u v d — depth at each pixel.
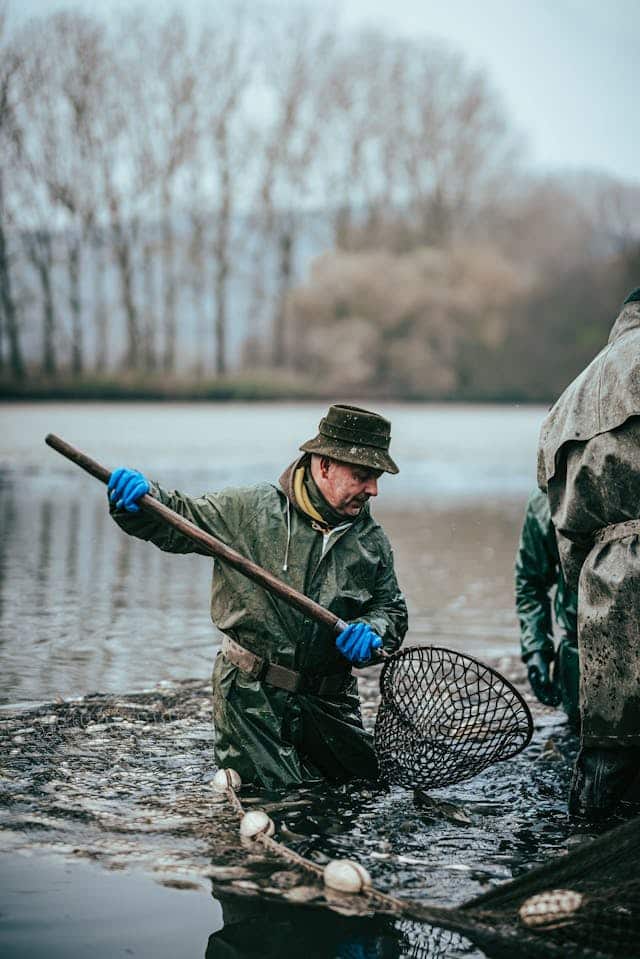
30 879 3.29
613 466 3.85
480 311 49.38
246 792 4.14
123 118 48.69
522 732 4.07
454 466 23.14
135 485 4.12
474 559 10.70
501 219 53.06
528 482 19.86
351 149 53.38
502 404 49.22
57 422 32.91
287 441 27.98
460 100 53.69
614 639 3.85
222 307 51.19
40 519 13.31
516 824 3.94
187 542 4.25
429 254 50.91
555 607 5.30
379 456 4.21
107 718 5.00
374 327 50.00
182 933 2.97
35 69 46.00
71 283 49.03
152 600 8.18
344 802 4.11
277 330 52.28
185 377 50.28
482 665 4.02
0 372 47.69
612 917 3.03
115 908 3.12
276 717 4.24
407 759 4.16
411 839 3.75
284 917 3.09
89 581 9.00
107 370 50.72
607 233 50.06
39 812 3.84
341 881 3.26
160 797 4.04
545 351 49.25
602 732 3.90
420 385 49.53
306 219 53.78
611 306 48.56
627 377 3.85
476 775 4.52
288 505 4.30
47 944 2.89
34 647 6.45
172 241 50.62
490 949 2.95
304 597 4.09
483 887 3.37
